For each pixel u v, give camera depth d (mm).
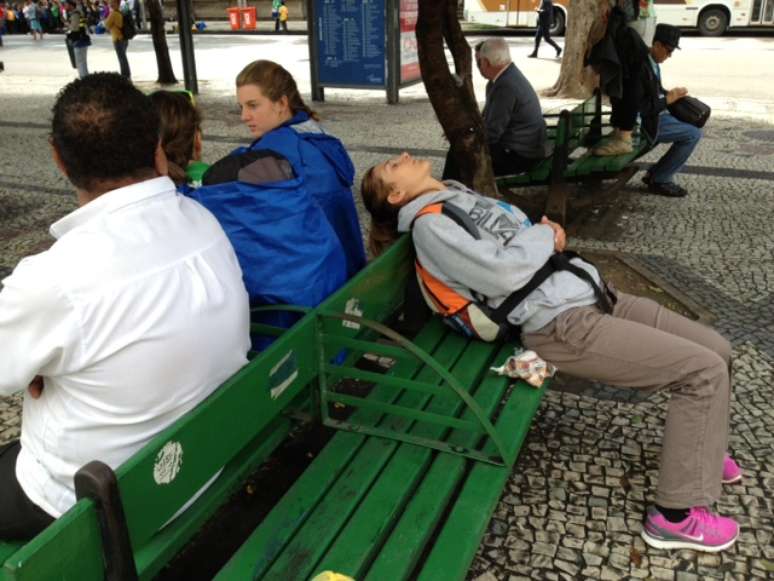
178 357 1563
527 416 2301
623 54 5195
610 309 2434
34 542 1145
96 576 1290
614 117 5402
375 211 2740
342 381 3242
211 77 13945
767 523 2414
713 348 2424
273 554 1752
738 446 2809
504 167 5324
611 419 2977
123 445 1571
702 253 4773
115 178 1559
